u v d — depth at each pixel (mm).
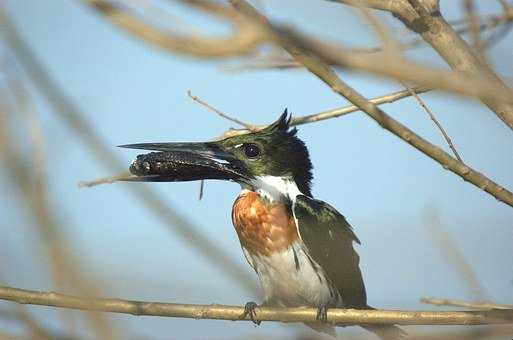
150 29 3703
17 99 4191
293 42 3820
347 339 5547
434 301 7797
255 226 10508
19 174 4020
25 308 5148
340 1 4902
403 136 6473
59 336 5020
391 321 7730
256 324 8781
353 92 6148
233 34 3725
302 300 10703
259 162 10828
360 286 10734
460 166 6680
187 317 7484
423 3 7059
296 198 10633
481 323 7383
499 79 6293
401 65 3658
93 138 4465
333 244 10492
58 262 4035
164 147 10391
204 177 10383
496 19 8250
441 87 3672
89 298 4098
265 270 10648
